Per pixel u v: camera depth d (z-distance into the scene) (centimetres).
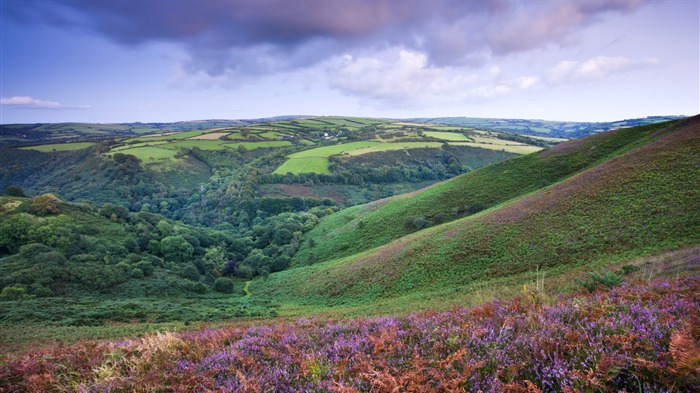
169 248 8431
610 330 423
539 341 411
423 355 457
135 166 16325
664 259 1970
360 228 8612
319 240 9456
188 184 16812
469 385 368
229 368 477
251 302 5856
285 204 13462
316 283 6059
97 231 8031
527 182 7362
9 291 5016
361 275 5341
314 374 433
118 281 6350
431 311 778
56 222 7444
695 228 2730
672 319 430
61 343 675
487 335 484
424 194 9044
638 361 326
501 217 4866
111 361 555
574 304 554
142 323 4050
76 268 6112
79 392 466
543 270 3161
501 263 3753
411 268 4691
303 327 735
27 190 15850
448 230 5444
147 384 467
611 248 3041
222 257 9475
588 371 333
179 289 6800
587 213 3875
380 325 633
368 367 408
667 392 291
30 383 504
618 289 666
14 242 6750
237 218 13038
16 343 2967
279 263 8650
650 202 3466
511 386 328
